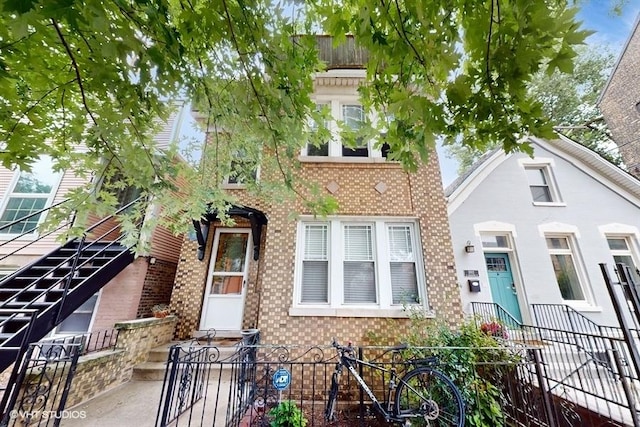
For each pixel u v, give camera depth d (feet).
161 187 9.79
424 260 18.54
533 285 25.80
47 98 8.14
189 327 20.84
